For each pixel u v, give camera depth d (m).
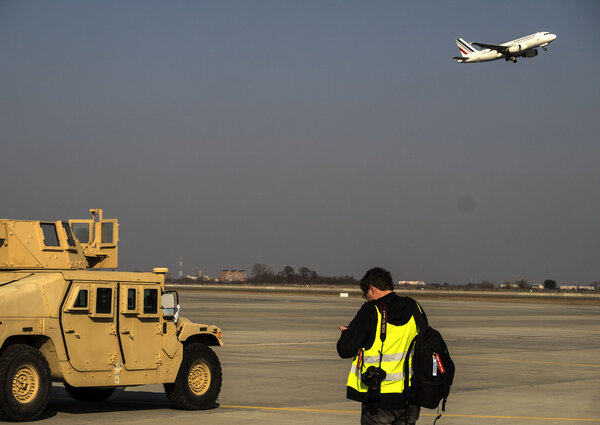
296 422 22.36
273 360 41.28
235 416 23.33
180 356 24.28
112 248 26.05
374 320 13.41
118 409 24.52
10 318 21.55
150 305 23.98
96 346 22.88
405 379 13.45
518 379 34.22
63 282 22.59
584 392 30.17
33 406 21.38
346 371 36.16
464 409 25.58
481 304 161.88
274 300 157.75
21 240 24.22
